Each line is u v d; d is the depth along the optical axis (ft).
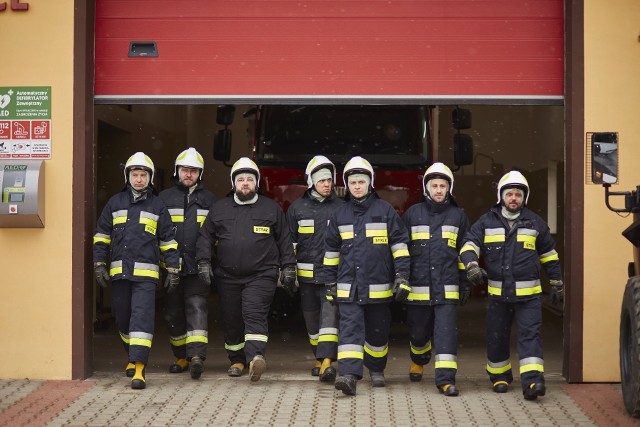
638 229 22.52
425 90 27.84
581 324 26.91
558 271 25.34
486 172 60.95
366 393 25.58
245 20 27.96
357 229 25.59
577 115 27.07
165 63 27.99
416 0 27.91
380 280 25.57
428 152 35.65
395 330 39.40
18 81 27.50
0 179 26.99
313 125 35.96
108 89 28.02
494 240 25.22
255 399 24.66
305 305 28.50
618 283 26.91
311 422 22.09
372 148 35.68
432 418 22.61
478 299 54.29
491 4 27.81
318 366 28.27
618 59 27.09
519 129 60.95
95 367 29.91
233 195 27.89
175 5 28.04
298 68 27.94
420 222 26.17
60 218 27.40
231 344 28.27
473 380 27.78
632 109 27.07
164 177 55.42
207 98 27.99
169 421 22.18
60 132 27.43
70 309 27.35
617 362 26.86
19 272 27.40
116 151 47.47
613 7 27.12
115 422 22.08
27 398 24.76
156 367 30.25
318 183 28.09
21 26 27.53
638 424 21.86
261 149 35.83
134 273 26.30
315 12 27.96
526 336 24.97
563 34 27.78
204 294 28.14
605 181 23.68
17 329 27.43
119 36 28.04
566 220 27.43
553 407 23.86
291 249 27.71
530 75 27.78
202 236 27.48
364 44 27.94
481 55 27.84
